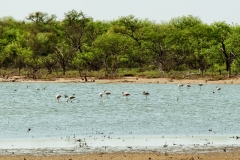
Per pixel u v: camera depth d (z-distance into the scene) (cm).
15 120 6700
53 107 8575
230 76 16288
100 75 17338
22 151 4366
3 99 10219
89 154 4231
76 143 4794
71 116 7181
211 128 5900
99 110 8038
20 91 12325
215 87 13512
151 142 4838
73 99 10238
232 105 8900
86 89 13025
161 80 15725
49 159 4022
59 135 5344
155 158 4075
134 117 7025
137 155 4194
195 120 6681
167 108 8362
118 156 4150
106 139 5028
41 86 14012
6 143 4794
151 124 6256
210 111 7875
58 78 16675
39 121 6581
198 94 11381
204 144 4716
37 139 5053
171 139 5025
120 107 8556
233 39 17062
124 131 5644
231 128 5906
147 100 9975
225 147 4556
